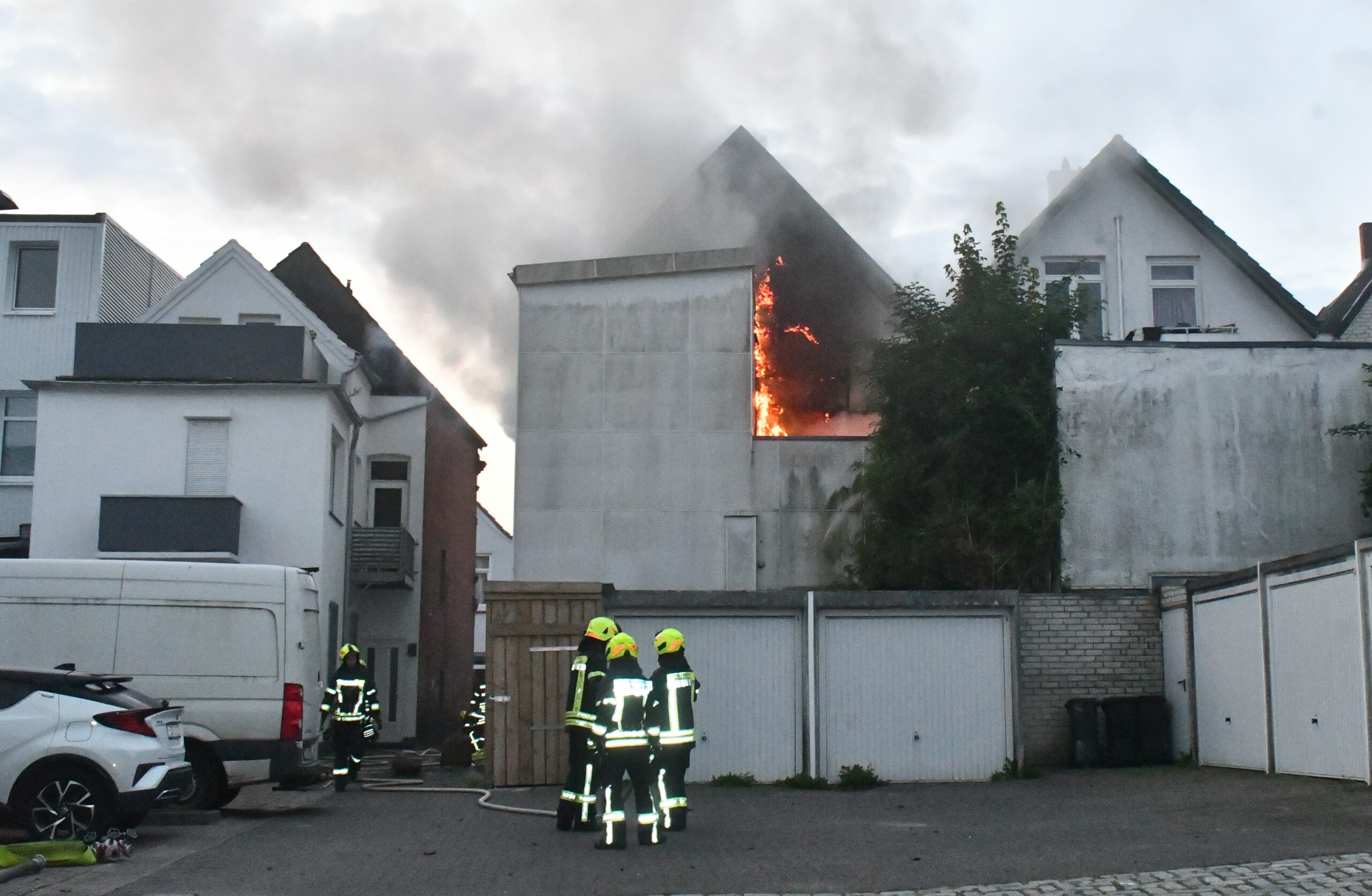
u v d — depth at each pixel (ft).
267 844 38.63
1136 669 62.95
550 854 35.76
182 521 83.05
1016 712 57.06
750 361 77.30
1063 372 68.39
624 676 36.70
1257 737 52.95
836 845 36.55
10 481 96.58
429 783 60.59
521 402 77.10
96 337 86.58
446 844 38.19
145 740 37.96
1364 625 44.27
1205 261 84.99
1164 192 84.79
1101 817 41.27
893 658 57.16
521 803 49.19
